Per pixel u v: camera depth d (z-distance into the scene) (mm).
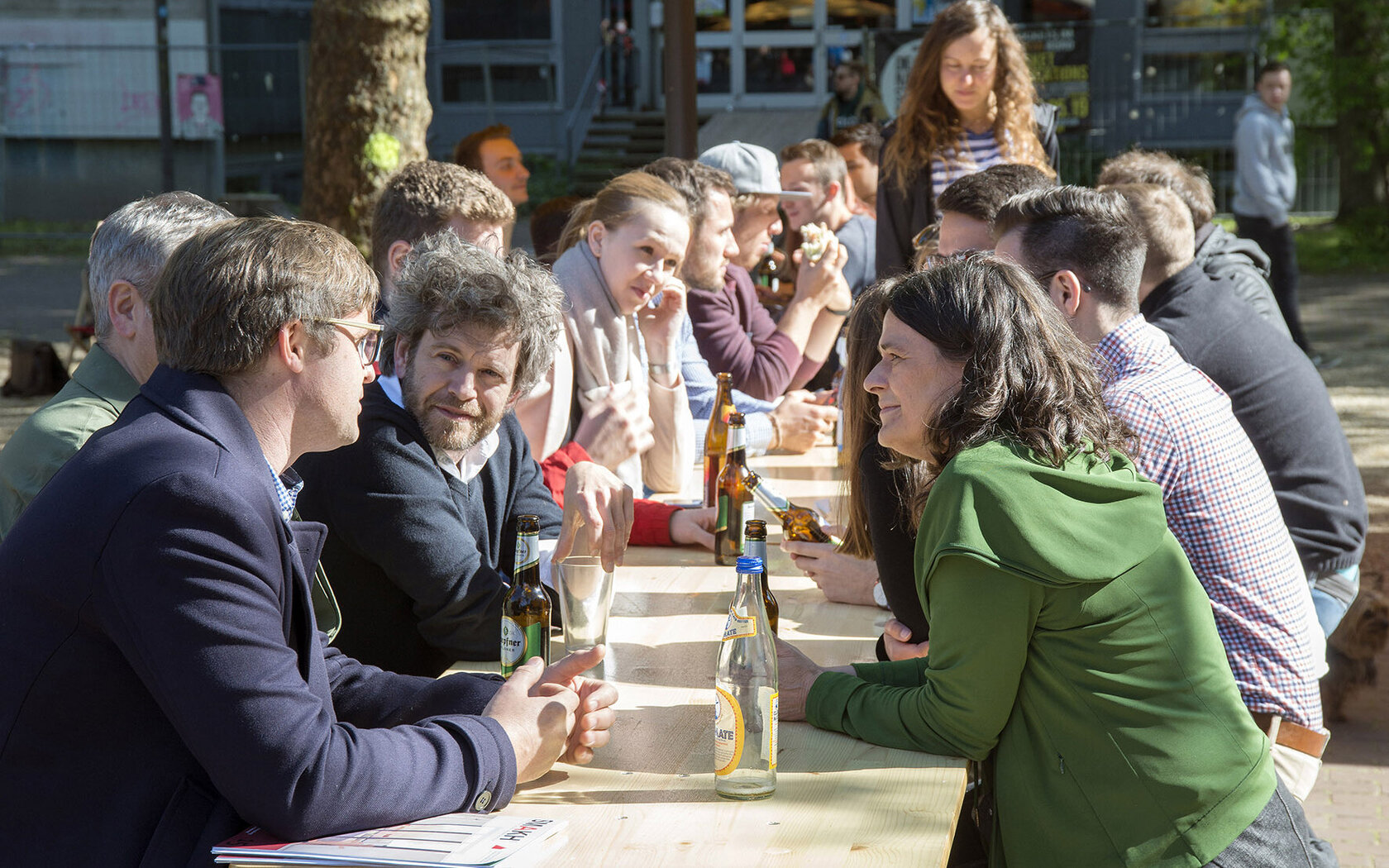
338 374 1642
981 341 1863
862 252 5578
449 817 1616
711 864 1533
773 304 5453
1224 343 3273
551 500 2773
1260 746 1846
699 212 4148
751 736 1711
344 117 7074
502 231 3084
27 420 2322
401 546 2305
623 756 1859
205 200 2457
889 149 5117
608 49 17453
